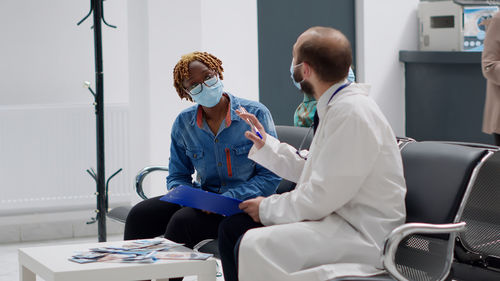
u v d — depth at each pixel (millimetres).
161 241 3170
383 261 2604
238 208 3090
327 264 2732
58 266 2754
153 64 5301
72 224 5789
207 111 3527
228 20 5551
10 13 5797
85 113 5730
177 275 2797
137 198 5516
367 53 6312
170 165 3717
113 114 5801
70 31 5941
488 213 3162
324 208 2750
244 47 5629
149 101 5320
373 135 2719
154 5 5270
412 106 6449
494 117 5000
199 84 3350
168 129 5359
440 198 2820
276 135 3514
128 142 5844
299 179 3086
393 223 2764
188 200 3123
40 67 5898
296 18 6102
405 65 6477
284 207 2867
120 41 6051
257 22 5922
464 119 6113
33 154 5641
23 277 3100
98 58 4035
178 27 5344
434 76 6270
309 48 2850
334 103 2805
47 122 5648
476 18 6234
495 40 4898
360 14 6293
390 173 2779
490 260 3164
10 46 5816
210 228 3344
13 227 5652
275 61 6043
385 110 6434
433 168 2896
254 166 3531
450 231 2672
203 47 5461
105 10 5988
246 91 5676
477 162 2811
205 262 2828
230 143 3500
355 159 2703
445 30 6277
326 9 6211
